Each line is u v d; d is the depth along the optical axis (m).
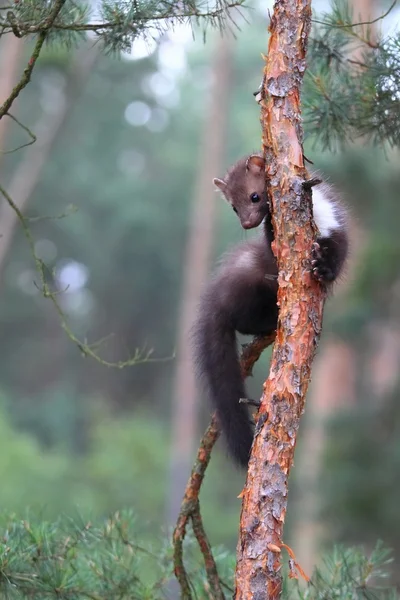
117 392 42.41
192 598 5.06
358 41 6.12
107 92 38.03
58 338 42.00
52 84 35.53
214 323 6.39
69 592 4.73
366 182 16.36
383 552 5.08
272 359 4.00
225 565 5.38
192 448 27.28
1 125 18.64
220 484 28.09
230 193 7.32
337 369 20.19
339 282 6.20
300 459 21.67
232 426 5.63
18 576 4.66
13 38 17.72
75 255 41.38
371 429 15.98
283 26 4.17
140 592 5.02
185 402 27.08
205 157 27.80
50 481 25.75
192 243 30.20
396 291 18.03
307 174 4.13
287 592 4.87
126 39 4.86
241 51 33.53
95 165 40.88
